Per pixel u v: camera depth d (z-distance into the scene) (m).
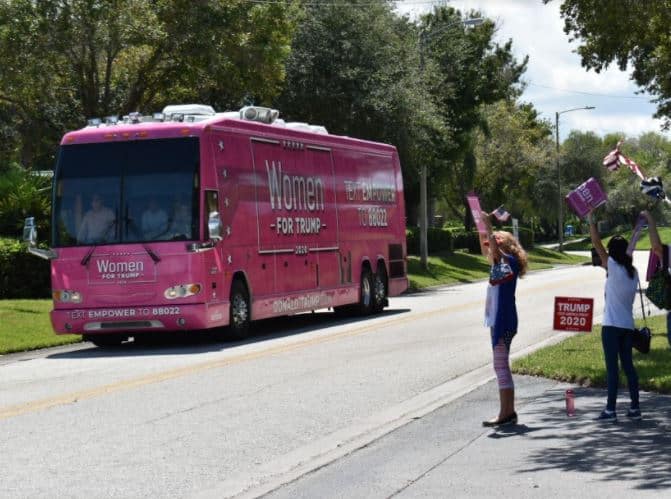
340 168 27.48
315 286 25.69
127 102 37.00
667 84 21.39
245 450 10.78
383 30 43.31
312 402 13.76
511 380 11.70
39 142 39.25
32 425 12.33
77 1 33.16
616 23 17.81
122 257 21.02
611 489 8.57
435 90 49.25
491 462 9.80
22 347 21.75
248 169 22.86
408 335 22.45
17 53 33.62
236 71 36.50
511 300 11.68
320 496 8.74
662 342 18.25
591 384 14.34
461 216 84.38
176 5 34.62
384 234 30.05
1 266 30.52
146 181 21.16
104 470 9.91
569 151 113.75
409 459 10.09
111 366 18.38
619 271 11.69
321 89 42.31
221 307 21.50
